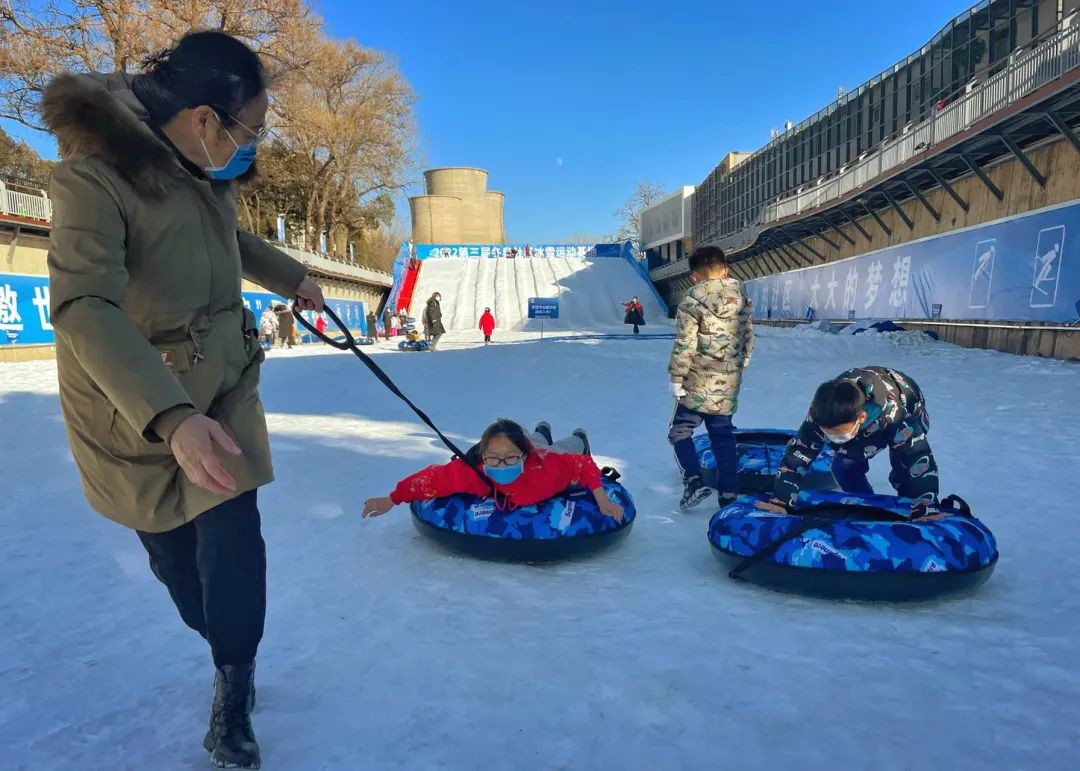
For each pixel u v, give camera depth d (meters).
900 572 2.96
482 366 15.64
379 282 49.38
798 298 30.86
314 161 46.03
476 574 3.47
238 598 1.93
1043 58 13.99
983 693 2.26
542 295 48.81
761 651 2.58
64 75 1.64
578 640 2.70
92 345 1.53
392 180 49.84
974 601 3.05
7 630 2.84
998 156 17.41
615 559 3.72
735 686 2.32
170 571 2.07
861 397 3.31
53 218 1.64
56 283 1.58
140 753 2.00
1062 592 3.11
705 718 2.13
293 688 2.34
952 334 18.53
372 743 2.02
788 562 3.10
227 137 1.81
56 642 2.73
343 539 4.05
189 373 1.82
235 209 2.04
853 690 2.29
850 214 25.53
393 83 46.03
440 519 3.74
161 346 1.80
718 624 2.83
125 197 1.69
